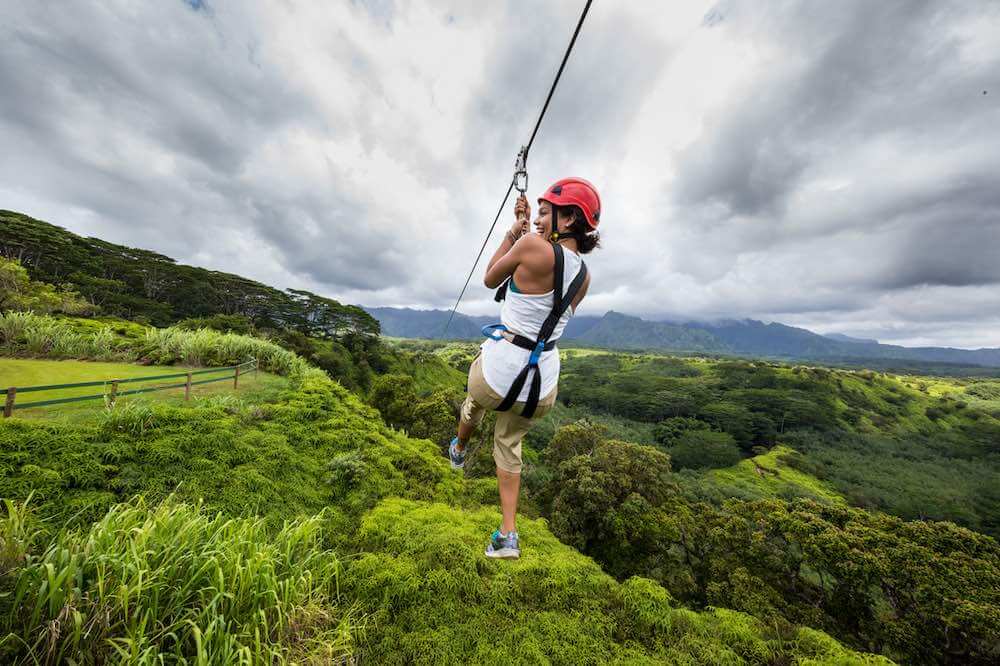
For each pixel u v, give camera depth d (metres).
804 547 11.79
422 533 6.21
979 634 8.84
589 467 16.92
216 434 7.46
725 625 5.83
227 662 2.50
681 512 15.48
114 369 11.23
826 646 5.50
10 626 2.22
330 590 4.45
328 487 7.88
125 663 2.22
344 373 42.97
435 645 4.20
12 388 6.05
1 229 45.84
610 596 5.84
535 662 4.27
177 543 3.05
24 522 3.31
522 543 7.11
